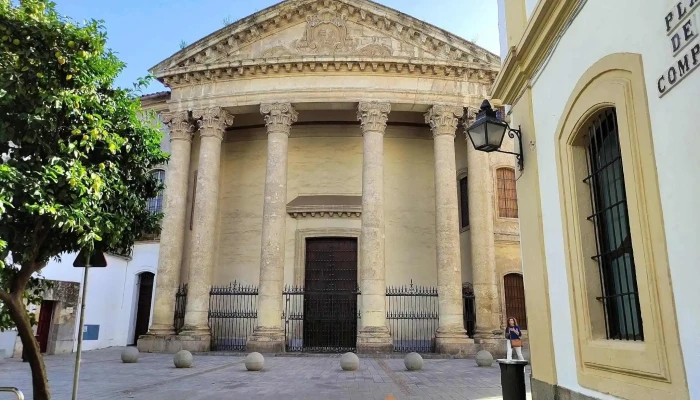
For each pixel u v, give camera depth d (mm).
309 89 22484
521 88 7633
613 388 4941
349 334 22953
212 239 21891
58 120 5934
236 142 26203
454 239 21125
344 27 23391
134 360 17141
